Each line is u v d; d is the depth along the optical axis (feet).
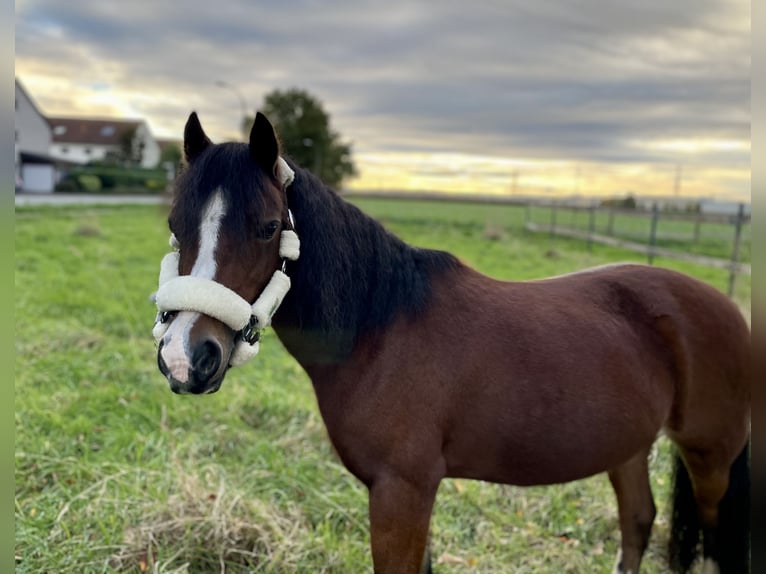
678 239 55.88
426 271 6.66
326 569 8.37
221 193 5.15
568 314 6.88
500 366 6.32
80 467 10.07
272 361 17.12
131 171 126.11
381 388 6.09
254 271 5.25
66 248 34.17
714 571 8.05
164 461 10.55
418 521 6.16
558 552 9.10
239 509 9.02
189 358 4.79
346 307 5.97
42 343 16.25
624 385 6.75
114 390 13.42
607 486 11.11
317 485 10.55
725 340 7.48
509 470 6.66
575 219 68.49
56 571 7.78
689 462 7.93
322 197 6.02
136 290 24.63
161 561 8.03
